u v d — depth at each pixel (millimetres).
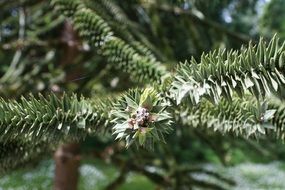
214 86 707
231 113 945
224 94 713
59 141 846
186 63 726
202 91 696
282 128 961
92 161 8586
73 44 2189
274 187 8750
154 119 660
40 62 2467
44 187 6660
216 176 2477
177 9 2012
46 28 2428
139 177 7762
